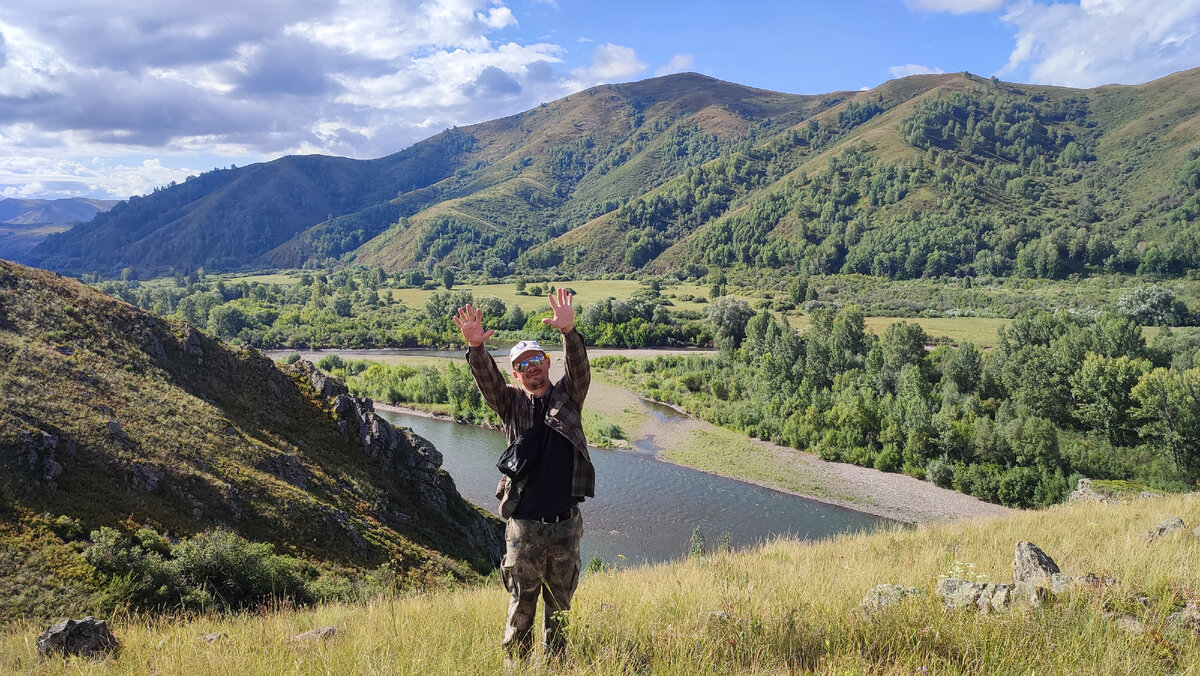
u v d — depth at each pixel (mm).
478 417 76812
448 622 5504
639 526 45312
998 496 49688
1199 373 50219
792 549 13781
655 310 133000
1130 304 118062
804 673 3947
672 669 3926
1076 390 59875
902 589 5746
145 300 186000
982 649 4113
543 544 4164
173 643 5629
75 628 6328
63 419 27875
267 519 28625
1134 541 8695
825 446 61250
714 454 62156
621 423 73125
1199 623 4574
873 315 142375
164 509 26266
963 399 63531
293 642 5055
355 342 135875
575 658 4109
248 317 147625
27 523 22031
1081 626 4484
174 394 35031
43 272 40438
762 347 94500
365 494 36188
